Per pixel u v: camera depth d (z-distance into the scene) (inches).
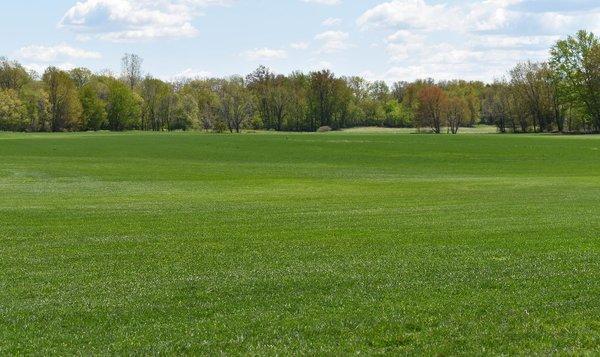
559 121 6077.8
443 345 427.2
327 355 415.2
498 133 5940.0
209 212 1226.6
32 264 714.8
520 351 413.1
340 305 524.7
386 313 498.6
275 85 7834.6
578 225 948.6
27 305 540.7
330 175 2393.0
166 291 581.0
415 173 2506.2
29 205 1375.5
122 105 7194.9
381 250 768.3
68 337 459.5
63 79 6909.5
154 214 1198.3
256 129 7647.6
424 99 6737.2
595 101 5442.9
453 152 3385.8
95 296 569.3
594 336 435.2
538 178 2160.4
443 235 878.4
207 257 745.0
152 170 2583.7
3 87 7106.3
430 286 577.3
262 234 921.5
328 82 7618.1
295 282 601.3
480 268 647.8
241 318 495.8
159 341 448.1
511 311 494.9
